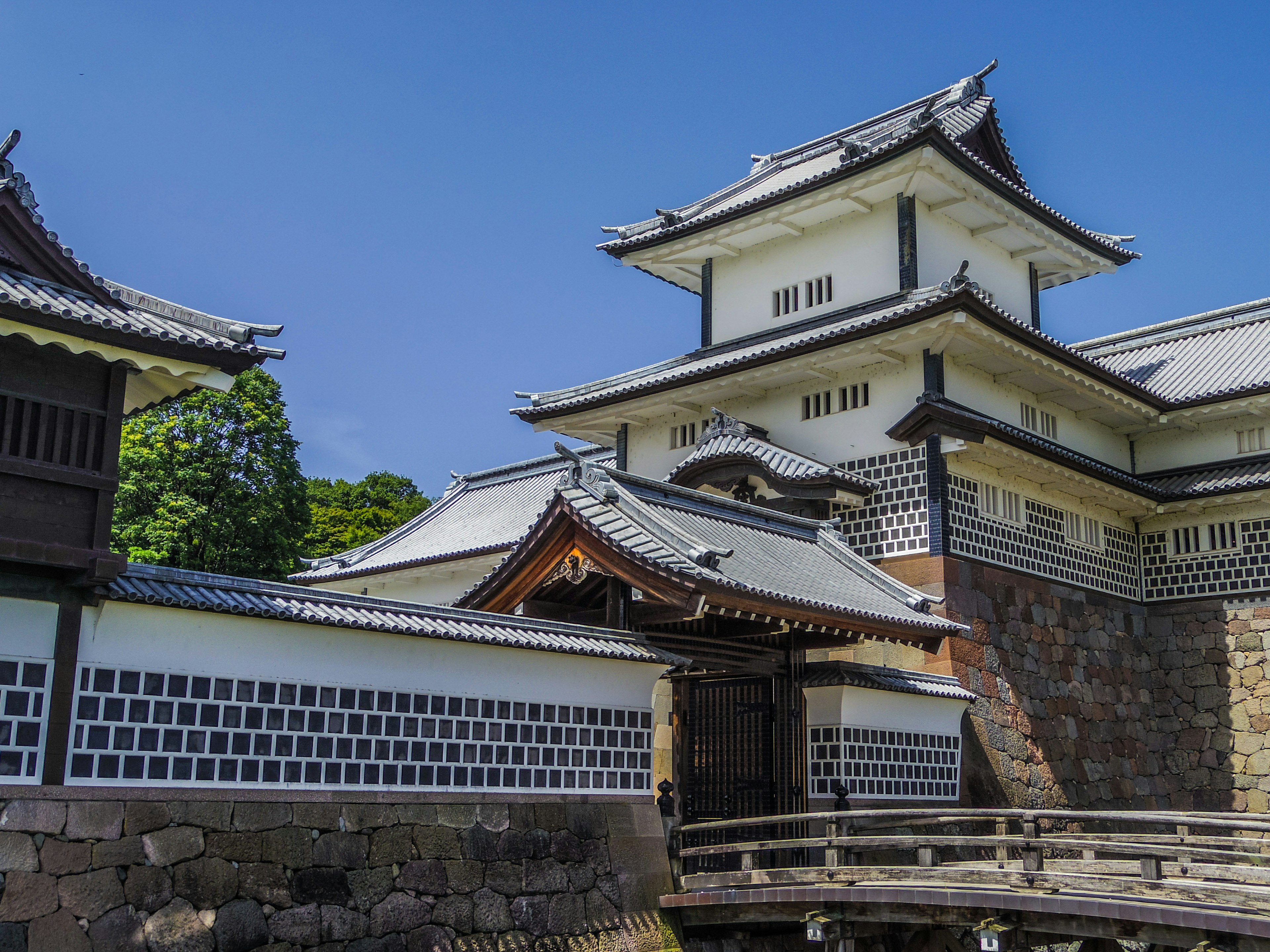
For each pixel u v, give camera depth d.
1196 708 29.12
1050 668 26.44
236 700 12.95
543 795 15.55
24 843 11.23
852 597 19.25
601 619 18.39
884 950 17.66
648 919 16.09
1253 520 29.05
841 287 28.97
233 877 12.45
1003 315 24.23
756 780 19.48
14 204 12.30
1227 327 33.81
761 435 27.77
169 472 37.00
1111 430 31.25
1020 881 13.85
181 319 13.55
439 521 37.22
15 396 11.94
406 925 13.60
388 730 14.13
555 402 31.50
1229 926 11.77
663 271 33.22
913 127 25.59
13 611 11.66
